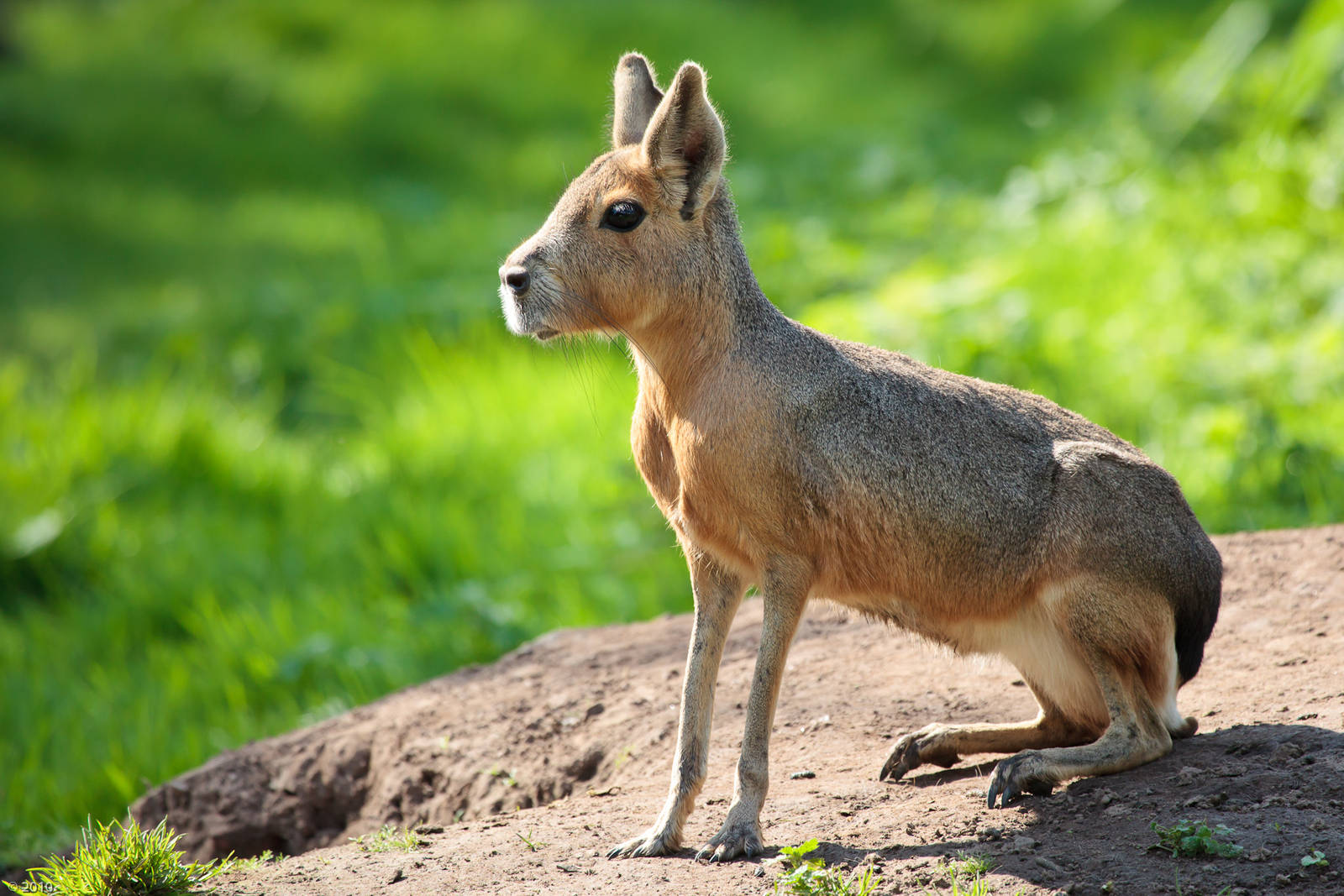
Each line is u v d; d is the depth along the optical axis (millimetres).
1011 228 17891
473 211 23344
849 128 28734
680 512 5926
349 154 27531
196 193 25844
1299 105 17250
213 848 8219
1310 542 8312
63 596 12672
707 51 33531
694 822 5930
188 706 10469
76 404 15422
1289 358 12219
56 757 9711
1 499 13672
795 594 5723
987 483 5785
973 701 7152
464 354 16219
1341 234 14742
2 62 31953
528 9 34750
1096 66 32125
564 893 5133
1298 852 4750
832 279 16438
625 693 8125
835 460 5680
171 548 13141
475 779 7816
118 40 32750
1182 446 11352
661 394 5938
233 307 19203
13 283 21391
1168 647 5770
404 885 5430
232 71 30875
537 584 11617
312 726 8711
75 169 26531
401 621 11234
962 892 4738
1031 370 12484
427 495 13273
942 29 36000
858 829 5484
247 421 15977
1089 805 5355
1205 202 16453
